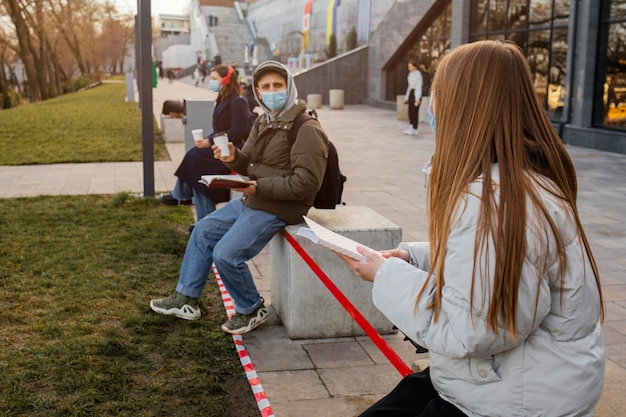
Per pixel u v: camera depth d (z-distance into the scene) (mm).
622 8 13875
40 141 14664
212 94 36250
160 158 12367
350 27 36469
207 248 4219
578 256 1505
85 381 3408
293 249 4000
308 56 42594
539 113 1590
